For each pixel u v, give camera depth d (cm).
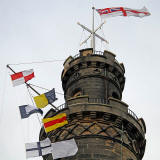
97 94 14675
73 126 13225
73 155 12319
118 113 13425
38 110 14138
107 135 12850
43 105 14300
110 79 15438
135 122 13712
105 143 12594
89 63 15662
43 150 12812
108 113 13325
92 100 14288
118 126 13288
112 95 15100
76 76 15550
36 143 12950
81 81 15238
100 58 15775
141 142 13838
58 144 12538
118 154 12456
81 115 13338
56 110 14300
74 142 12444
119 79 16088
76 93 15125
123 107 13725
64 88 16325
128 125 13475
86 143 12550
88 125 13100
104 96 14675
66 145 12462
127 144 12975
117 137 12950
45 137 14100
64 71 16188
